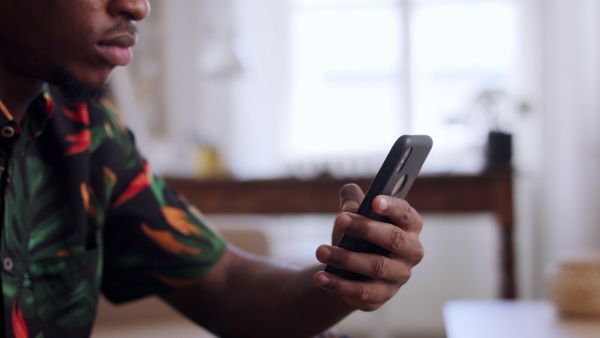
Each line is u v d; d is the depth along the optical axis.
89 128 0.77
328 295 0.71
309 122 3.21
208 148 2.52
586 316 1.08
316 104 3.21
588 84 2.60
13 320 0.64
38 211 0.70
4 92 0.65
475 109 2.86
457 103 3.10
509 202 2.13
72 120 0.76
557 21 2.86
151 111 3.24
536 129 2.93
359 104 3.19
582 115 2.66
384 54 3.16
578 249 2.71
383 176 0.55
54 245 0.71
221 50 2.72
